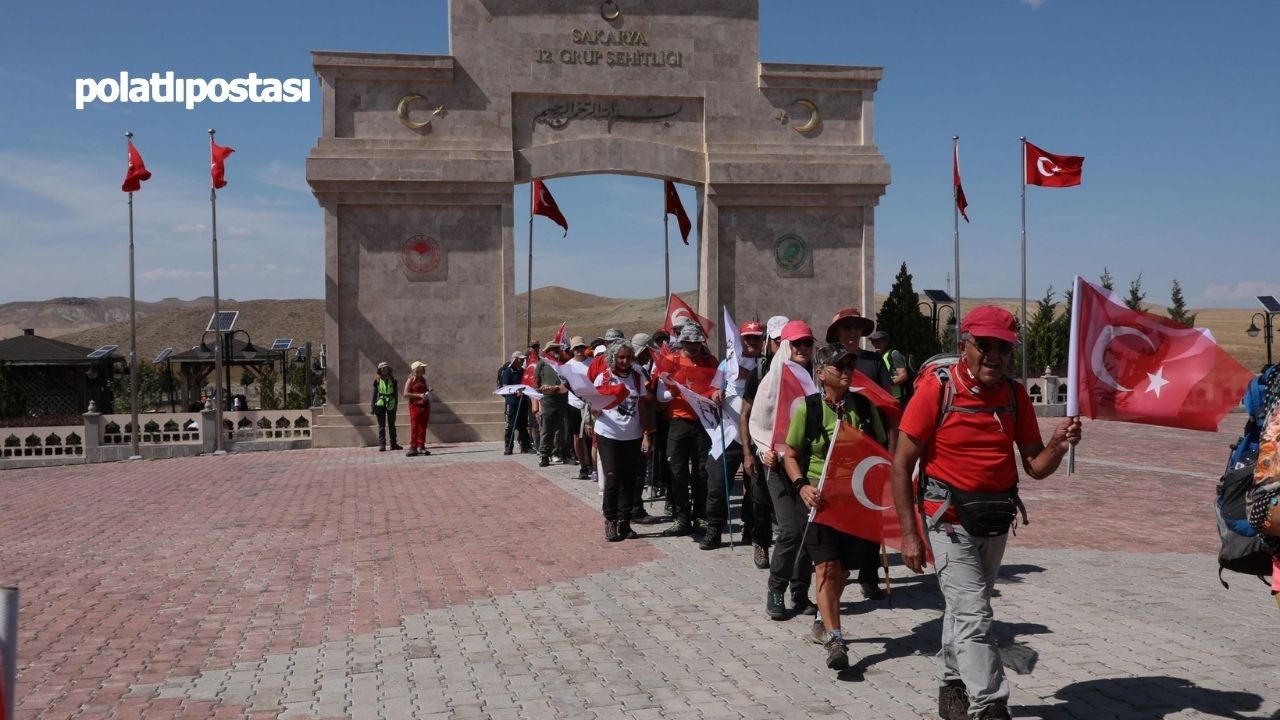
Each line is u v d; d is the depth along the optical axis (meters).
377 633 7.13
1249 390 4.33
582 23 28.38
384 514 13.18
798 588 7.31
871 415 6.43
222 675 6.21
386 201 27.16
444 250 27.61
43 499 16.16
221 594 8.59
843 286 29.64
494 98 27.83
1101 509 12.72
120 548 11.05
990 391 4.79
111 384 41.84
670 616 7.39
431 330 27.52
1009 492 4.79
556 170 28.19
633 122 28.75
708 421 10.01
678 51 28.83
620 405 10.56
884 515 5.95
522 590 8.39
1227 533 4.36
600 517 12.34
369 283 27.31
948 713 4.95
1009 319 4.69
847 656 5.77
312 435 26.66
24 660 6.64
